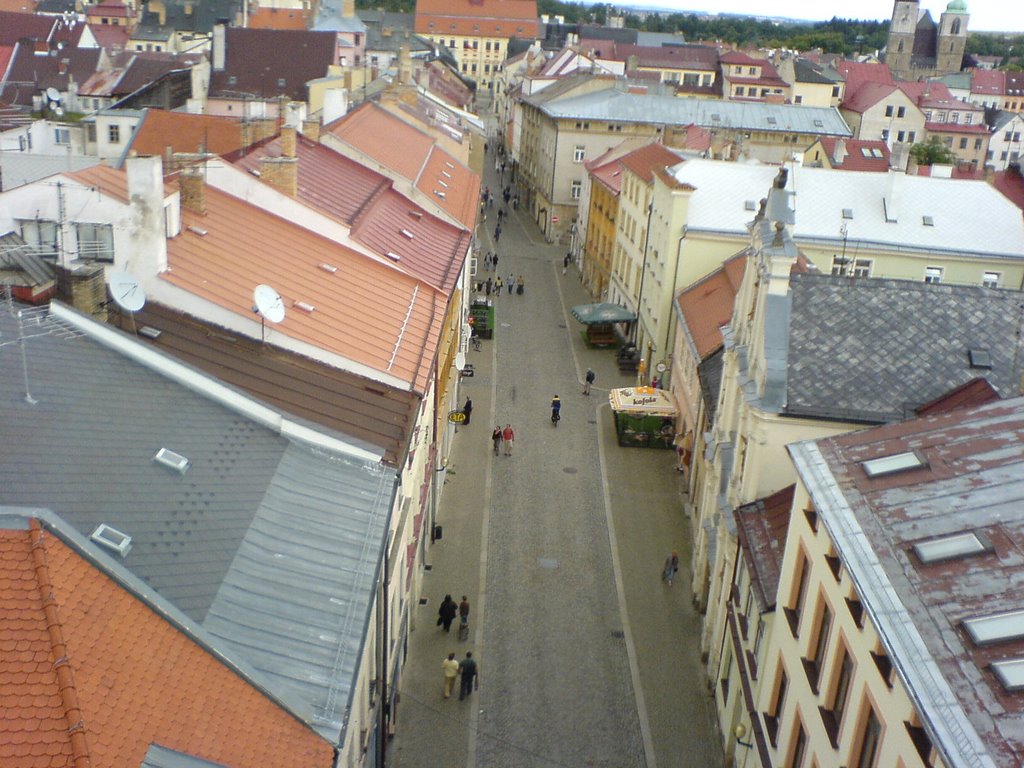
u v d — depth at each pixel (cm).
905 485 1991
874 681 1767
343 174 4800
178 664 1520
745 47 19912
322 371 2945
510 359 6462
